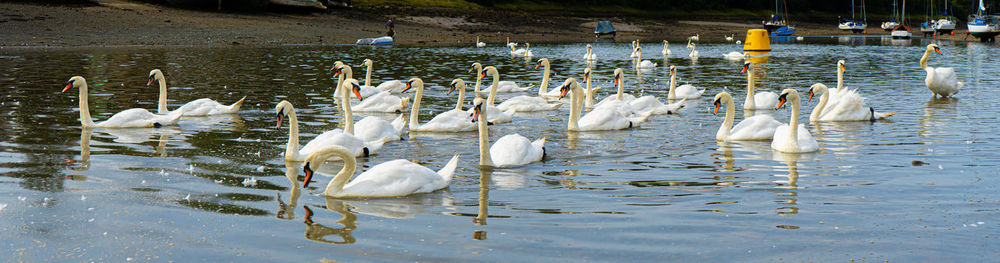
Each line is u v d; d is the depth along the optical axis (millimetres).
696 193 11250
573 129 17969
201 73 32875
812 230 9219
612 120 18219
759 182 12023
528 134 17562
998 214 9883
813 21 143000
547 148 15492
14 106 21000
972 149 14984
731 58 51281
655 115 21031
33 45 49500
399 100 22078
